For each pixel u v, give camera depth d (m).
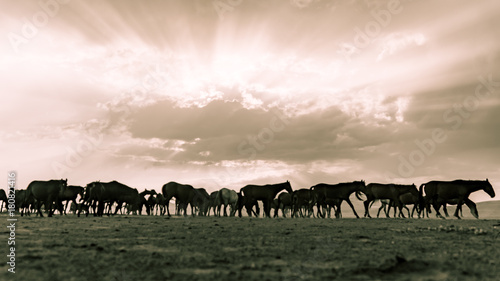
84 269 6.26
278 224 19.14
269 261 7.36
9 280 5.36
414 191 32.53
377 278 5.83
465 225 18.61
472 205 30.67
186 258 7.55
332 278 5.81
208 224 18.70
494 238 12.18
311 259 7.60
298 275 6.02
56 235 12.05
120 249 8.84
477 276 6.00
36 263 6.76
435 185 30.22
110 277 5.69
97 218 24.64
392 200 33.47
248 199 33.69
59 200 31.55
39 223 18.14
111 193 28.58
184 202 33.59
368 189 32.00
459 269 6.50
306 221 23.00
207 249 9.03
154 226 16.78
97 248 8.78
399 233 13.91
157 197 44.28
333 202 32.66
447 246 9.93
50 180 26.03
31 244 9.52
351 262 7.25
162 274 5.95
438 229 15.75
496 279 5.78
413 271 6.38
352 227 17.05
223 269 6.52
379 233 13.81
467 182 29.39
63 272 6.00
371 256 8.02
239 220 24.17
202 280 5.58
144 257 7.67
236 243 10.26
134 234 12.65
